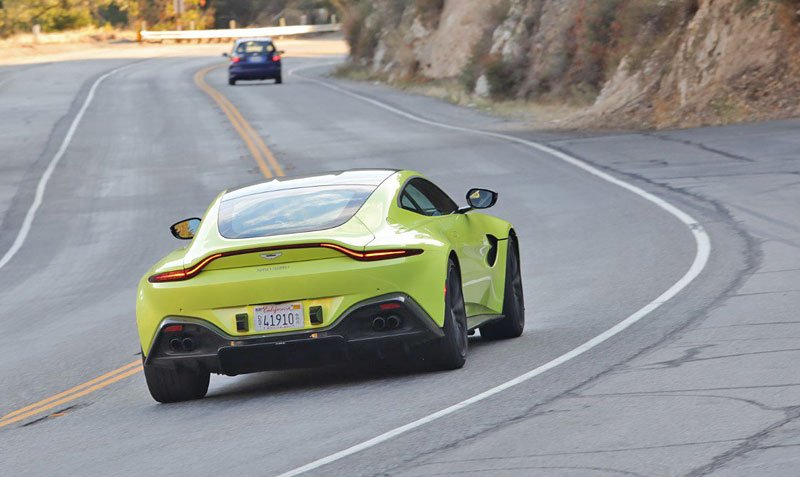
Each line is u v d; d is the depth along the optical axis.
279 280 24.69
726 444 18.16
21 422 27.31
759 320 28.78
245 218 26.52
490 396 23.45
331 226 25.58
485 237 30.27
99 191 81.00
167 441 22.95
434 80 151.88
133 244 62.31
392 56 168.12
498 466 18.25
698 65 91.50
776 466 16.78
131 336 38.97
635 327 29.88
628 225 50.62
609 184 63.12
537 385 24.08
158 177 84.56
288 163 85.31
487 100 123.69
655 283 36.81
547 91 119.00
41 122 122.50
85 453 22.80
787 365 23.34
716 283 35.28
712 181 59.50
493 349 29.17
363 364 29.27
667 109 90.38
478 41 136.12
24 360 36.69
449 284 26.11
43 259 60.94
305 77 176.38
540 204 59.59
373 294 24.72
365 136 98.12
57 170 91.50
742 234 44.56
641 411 20.83
